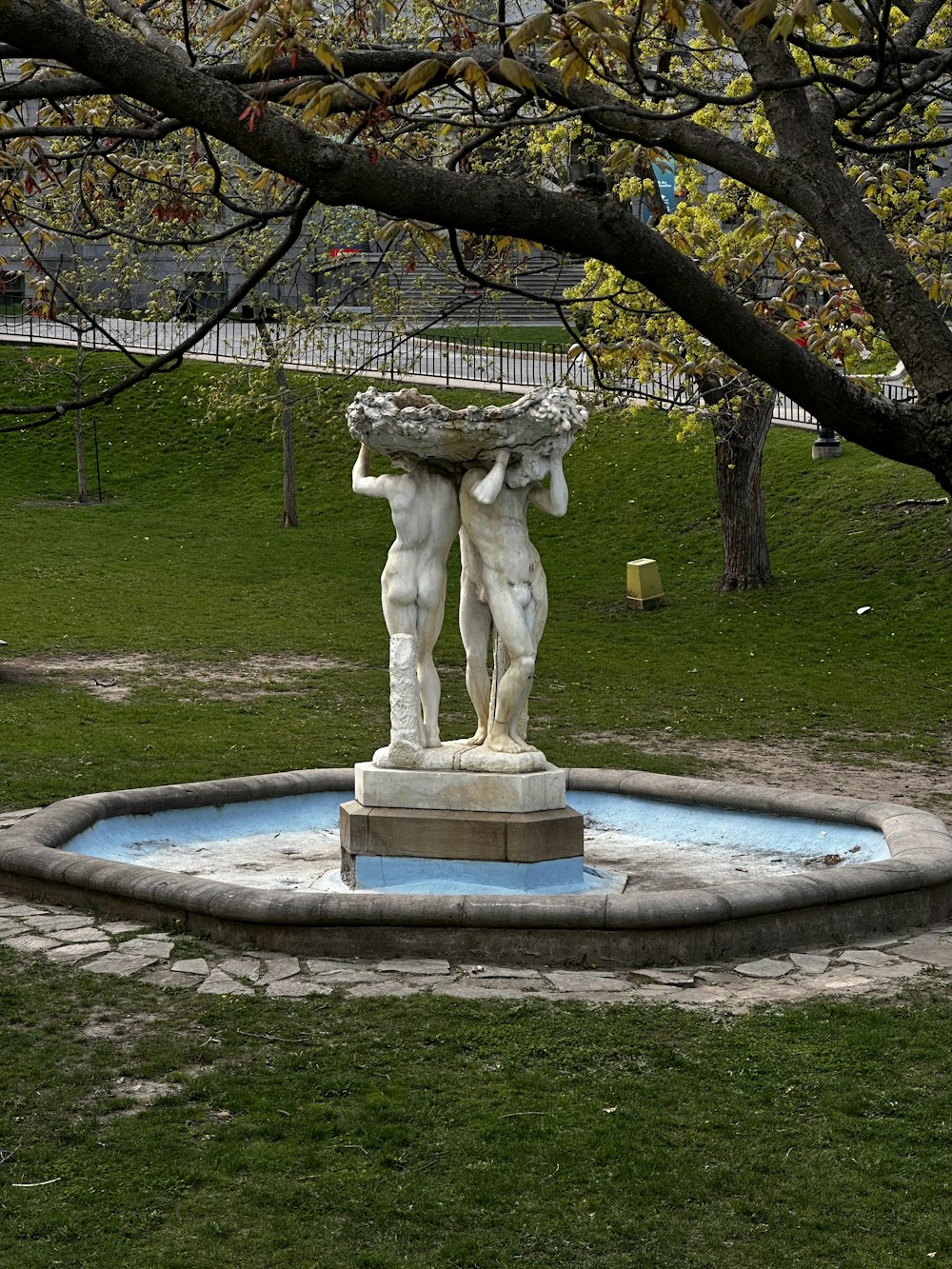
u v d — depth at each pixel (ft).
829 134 19.44
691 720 65.05
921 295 16.76
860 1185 20.30
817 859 38.86
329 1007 26.81
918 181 37.50
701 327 16.28
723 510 96.99
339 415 126.41
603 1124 22.03
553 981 28.43
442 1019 26.23
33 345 146.82
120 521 118.01
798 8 15.61
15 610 87.56
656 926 29.53
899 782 53.67
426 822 33.68
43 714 61.05
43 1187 20.11
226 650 79.66
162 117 19.49
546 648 82.84
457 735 59.41
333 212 75.61
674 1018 26.53
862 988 28.43
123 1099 22.99
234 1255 18.38
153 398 138.82
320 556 108.88
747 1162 21.01
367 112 17.39
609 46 16.03
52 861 33.53
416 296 73.41
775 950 30.78
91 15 39.32
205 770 51.21
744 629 87.30
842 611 89.66
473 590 34.88
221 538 113.80
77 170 28.58
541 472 33.96
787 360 16.12
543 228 16.03
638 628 88.84
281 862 38.06
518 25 17.22
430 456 34.04
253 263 78.48
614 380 42.98
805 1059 24.75
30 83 18.21
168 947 30.22
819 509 107.96
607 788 44.50
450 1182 20.30
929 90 25.55
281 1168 20.66
